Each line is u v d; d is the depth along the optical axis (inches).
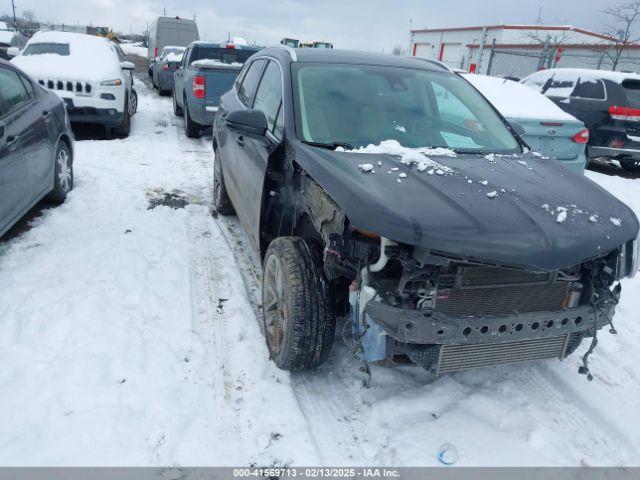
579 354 137.6
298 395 116.2
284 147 132.0
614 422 110.5
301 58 154.6
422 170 109.7
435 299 96.3
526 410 114.2
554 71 429.7
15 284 153.3
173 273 169.0
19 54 404.2
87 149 340.2
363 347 97.0
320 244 118.5
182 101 440.8
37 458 92.8
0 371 114.8
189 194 256.8
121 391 110.8
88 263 170.4
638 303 173.2
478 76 330.6
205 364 123.9
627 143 365.1
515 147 144.1
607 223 101.4
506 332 97.8
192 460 96.0
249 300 155.9
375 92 146.1
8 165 167.6
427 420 110.1
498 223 92.7
